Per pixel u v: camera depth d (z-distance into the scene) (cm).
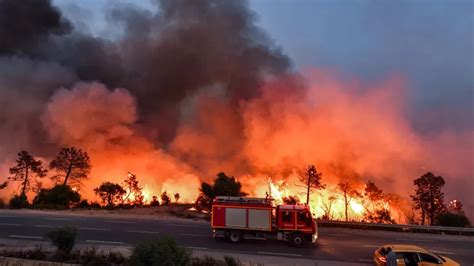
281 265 2062
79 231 2814
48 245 2327
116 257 1906
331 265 2120
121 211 3922
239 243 2561
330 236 2947
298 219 2539
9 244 2352
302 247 2525
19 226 2947
